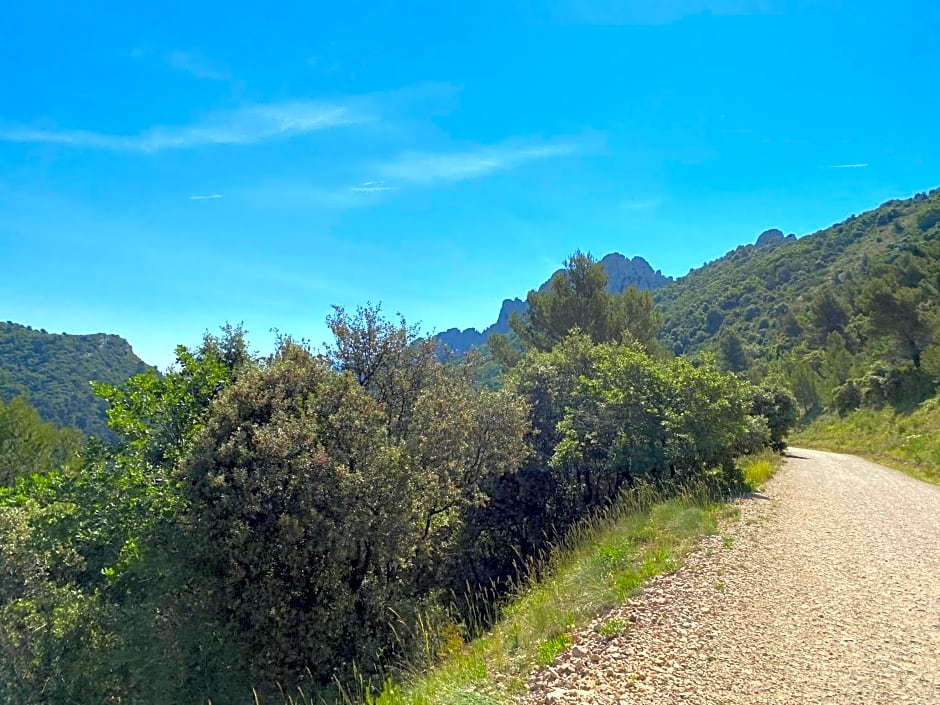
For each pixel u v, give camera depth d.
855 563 7.99
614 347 19.88
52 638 8.96
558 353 19.25
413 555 11.44
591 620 6.10
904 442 25.17
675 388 14.64
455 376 14.98
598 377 16.91
